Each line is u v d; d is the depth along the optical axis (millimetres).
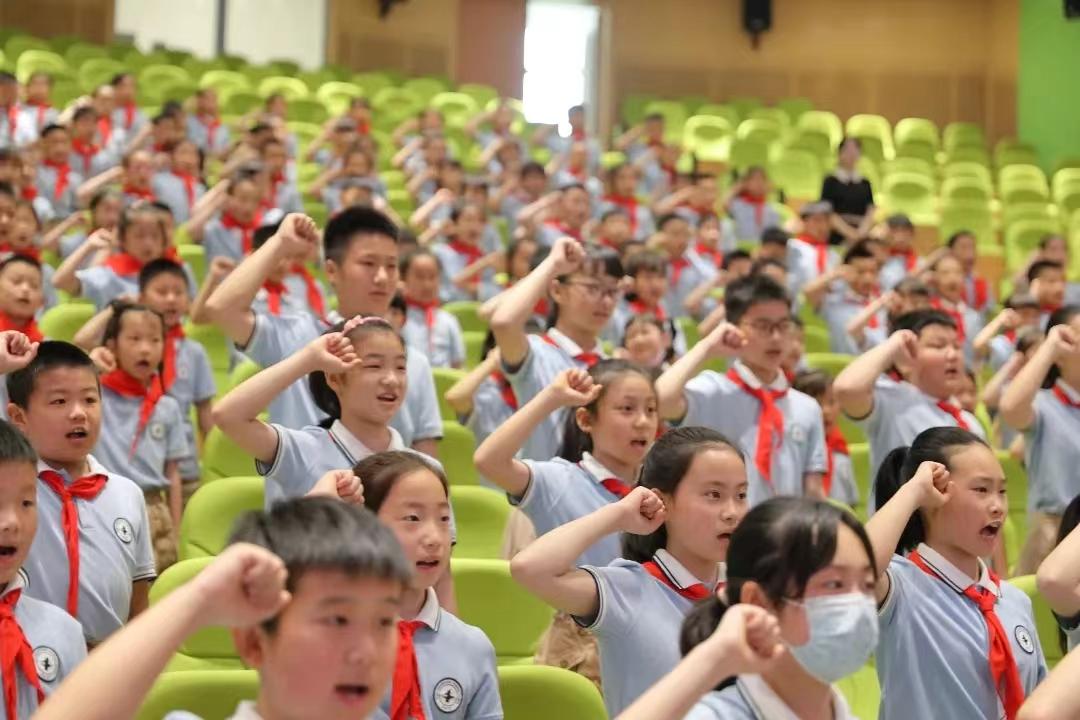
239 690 2727
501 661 3641
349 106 13484
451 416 5711
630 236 8875
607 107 17578
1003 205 13336
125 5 16188
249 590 1653
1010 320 6879
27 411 3363
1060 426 4793
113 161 10266
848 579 2070
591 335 4703
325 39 16766
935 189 13781
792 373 5648
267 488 3590
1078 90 15852
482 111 14812
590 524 2771
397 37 17203
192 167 9586
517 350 4395
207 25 16406
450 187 10398
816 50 17578
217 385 6293
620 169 10836
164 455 4793
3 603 2689
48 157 9539
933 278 8586
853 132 15867
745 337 4219
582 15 17797
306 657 1690
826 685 2111
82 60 14133
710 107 15867
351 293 4250
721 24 17641
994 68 17219
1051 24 16281
